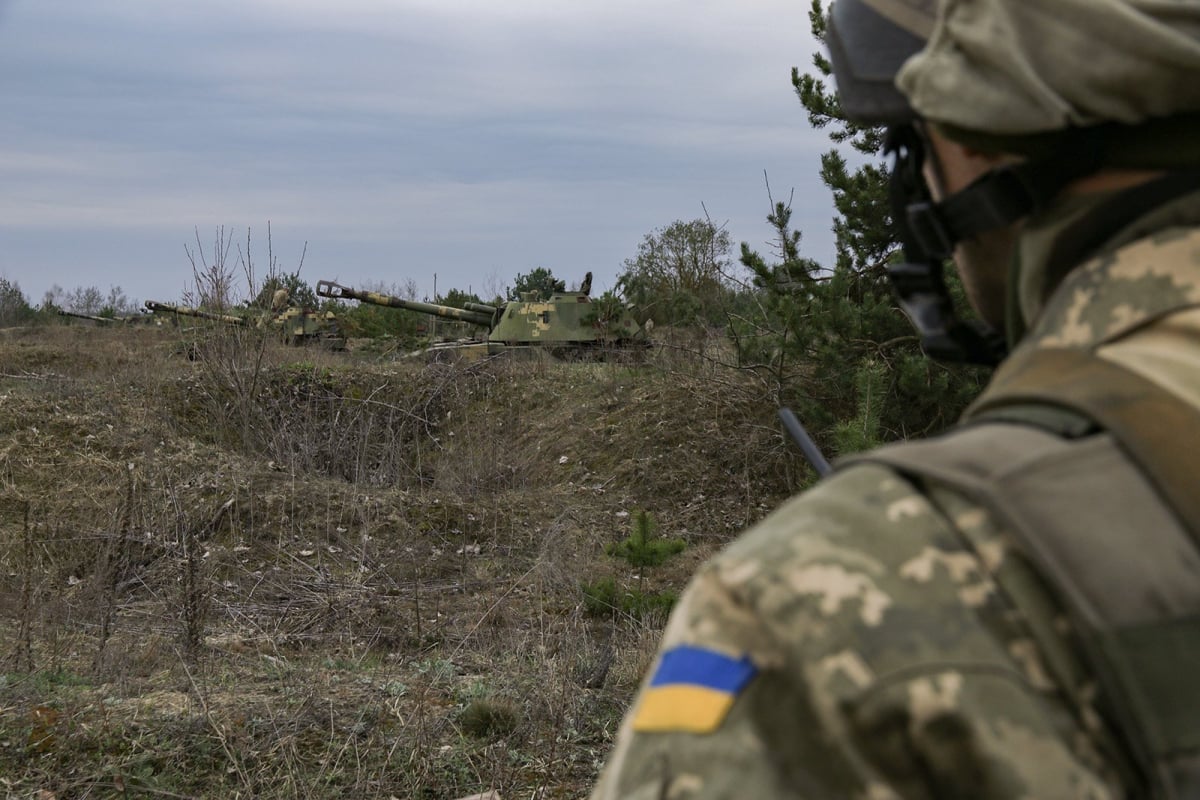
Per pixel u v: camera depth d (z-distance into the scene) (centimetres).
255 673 639
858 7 91
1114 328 75
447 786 489
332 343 2275
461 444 1521
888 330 1109
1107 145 77
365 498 1166
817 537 70
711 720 66
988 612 66
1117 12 72
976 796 62
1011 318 87
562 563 1009
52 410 1377
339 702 564
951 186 88
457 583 973
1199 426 68
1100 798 62
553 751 511
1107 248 78
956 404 1080
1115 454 68
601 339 1984
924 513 69
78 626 746
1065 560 65
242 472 1220
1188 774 59
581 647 693
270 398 1512
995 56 76
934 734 62
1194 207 75
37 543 985
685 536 1232
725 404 1448
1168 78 72
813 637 66
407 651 735
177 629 721
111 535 920
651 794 66
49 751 482
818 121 1142
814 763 64
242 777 468
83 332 2469
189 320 1778
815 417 1220
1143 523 65
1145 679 62
